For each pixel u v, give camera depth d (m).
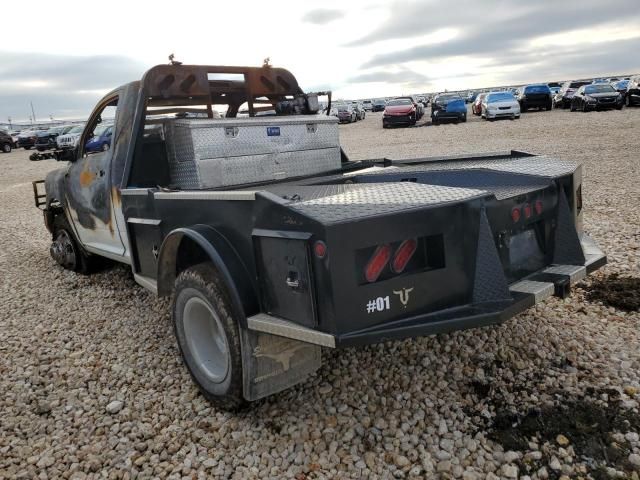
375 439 3.03
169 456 3.05
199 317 3.46
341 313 2.49
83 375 4.07
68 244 6.59
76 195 5.64
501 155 4.76
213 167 4.33
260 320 2.85
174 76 4.61
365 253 2.54
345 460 2.88
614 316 4.30
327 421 3.21
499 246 2.96
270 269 2.83
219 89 5.43
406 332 2.54
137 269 4.45
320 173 5.08
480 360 3.73
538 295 2.85
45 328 5.04
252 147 4.57
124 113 4.57
